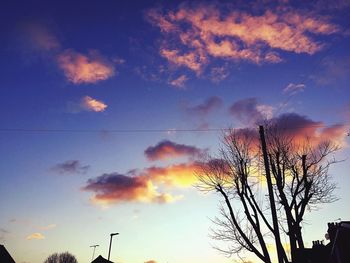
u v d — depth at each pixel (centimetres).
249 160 2003
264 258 1745
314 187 2006
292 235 1780
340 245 2138
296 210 1817
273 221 1692
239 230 1852
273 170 1927
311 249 2892
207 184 2034
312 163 1991
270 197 1734
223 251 1989
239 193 1912
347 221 2055
